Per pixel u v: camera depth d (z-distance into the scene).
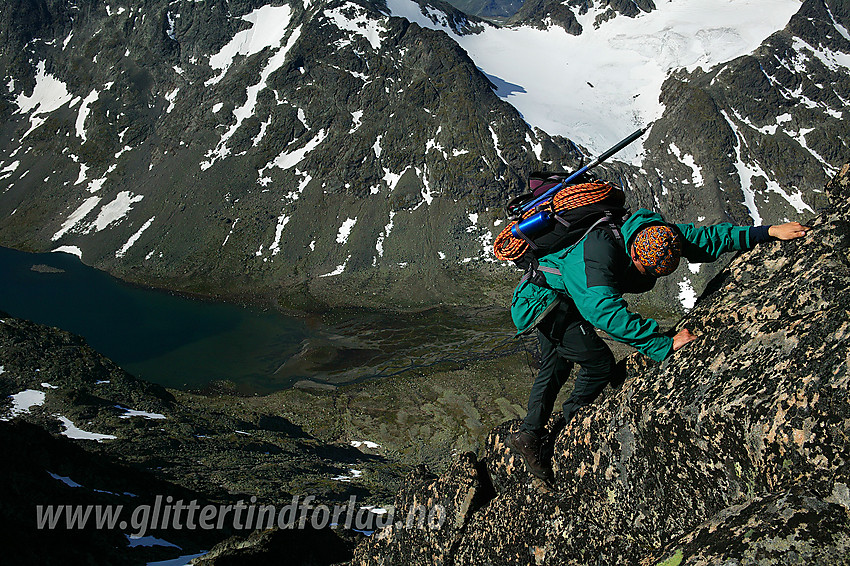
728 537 3.36
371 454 60.31
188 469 41.44
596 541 4.72
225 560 13.49
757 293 4.25
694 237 4.46
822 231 4.15
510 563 5.39
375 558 7.05
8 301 101.25
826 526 3.04
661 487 4.36
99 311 99.50
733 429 3.71
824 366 3.41
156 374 81.50
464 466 6.21
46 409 51.25
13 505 19.56
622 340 4.24
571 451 5.06
